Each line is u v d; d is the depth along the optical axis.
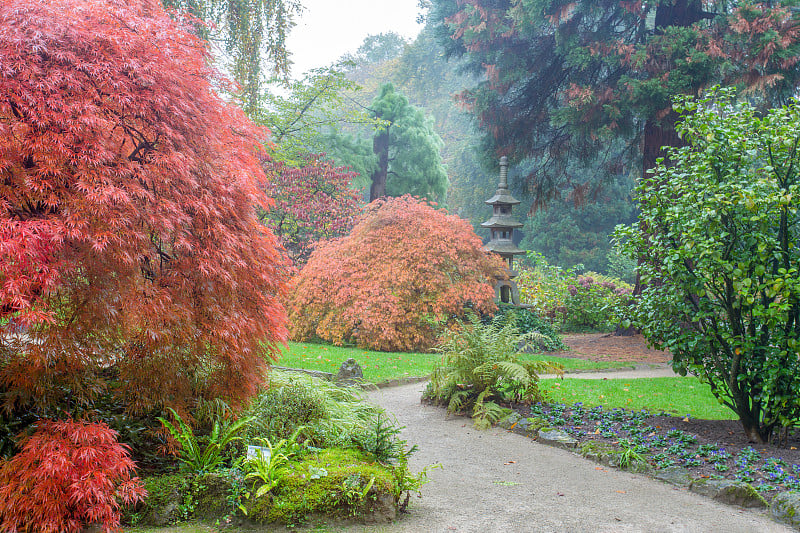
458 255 14.10
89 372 4.09
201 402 4.72
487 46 16.77
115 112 4.07
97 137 3.90
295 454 4.46
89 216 3.70
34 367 3.65
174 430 4.17
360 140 28.34
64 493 3.41
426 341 13.25
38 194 3.67
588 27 16.20
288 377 6.22
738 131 5.79
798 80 14.29
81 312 3.76
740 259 5.66
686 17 15.33
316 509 3.88
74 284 3.68
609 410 7.31
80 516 3.46
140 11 4.57
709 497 4.61
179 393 4.48
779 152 5.69
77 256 3.67
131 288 3.95
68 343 3.70
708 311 5.98
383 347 13.11
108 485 3.50
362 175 26.78
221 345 4.46
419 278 13.55
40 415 4.05
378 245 14.03
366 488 3.95
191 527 3.71
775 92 15.38
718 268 5.71
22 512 3.31
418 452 5.77
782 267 5.69
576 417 6.82
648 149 15.57
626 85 14.23
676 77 13.30
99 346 3.93
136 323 3.97
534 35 16.95
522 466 5.36
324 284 13.82
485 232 37.06
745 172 5.84
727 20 13.49
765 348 5.64
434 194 30.50
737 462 5.11
